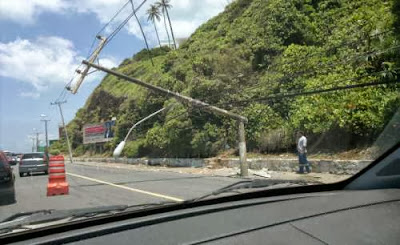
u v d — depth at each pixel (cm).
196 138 3008
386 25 2031
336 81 2014
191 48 4425
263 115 2567
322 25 3053
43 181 1526
